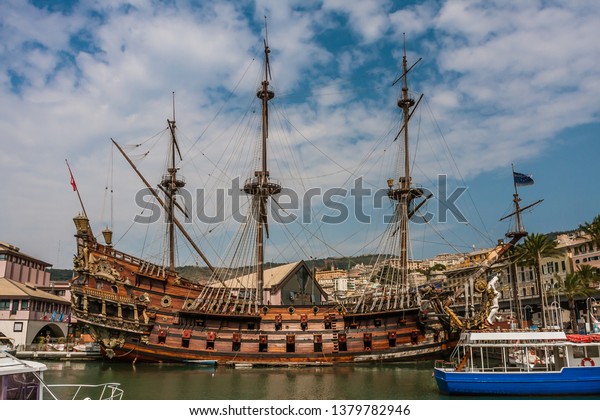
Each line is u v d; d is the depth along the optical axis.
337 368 62.06
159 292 66.69
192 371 58.59
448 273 121.69
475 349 49.03
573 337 39.88
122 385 46.97
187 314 66.06
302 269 98.06
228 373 56.91
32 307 90.69
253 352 65.38
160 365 63.91
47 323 94.50
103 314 62.72
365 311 67.75
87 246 63.94
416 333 65.81
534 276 125.19
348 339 66.62
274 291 91.56
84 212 64.62
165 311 66.12
